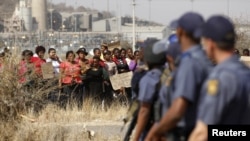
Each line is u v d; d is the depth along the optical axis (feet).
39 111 92.63
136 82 56.34
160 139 41.75
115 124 91.20
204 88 35.24
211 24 34.63
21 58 93.40
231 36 34.35
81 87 113.70
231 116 33.73
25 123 84.28
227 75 33.35
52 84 101.09
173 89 41.19
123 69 128.67
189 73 38.45
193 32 39.65
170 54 44.98
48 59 114.21
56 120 91.35
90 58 130.82
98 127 90.48
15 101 86.94
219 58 34.68
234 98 33.24
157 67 50.90
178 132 40.06
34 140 79.46
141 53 56.44
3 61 89.20
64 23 642.22
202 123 33.96
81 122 93.15
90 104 106.63
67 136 82.38
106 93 118.21
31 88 91.50
